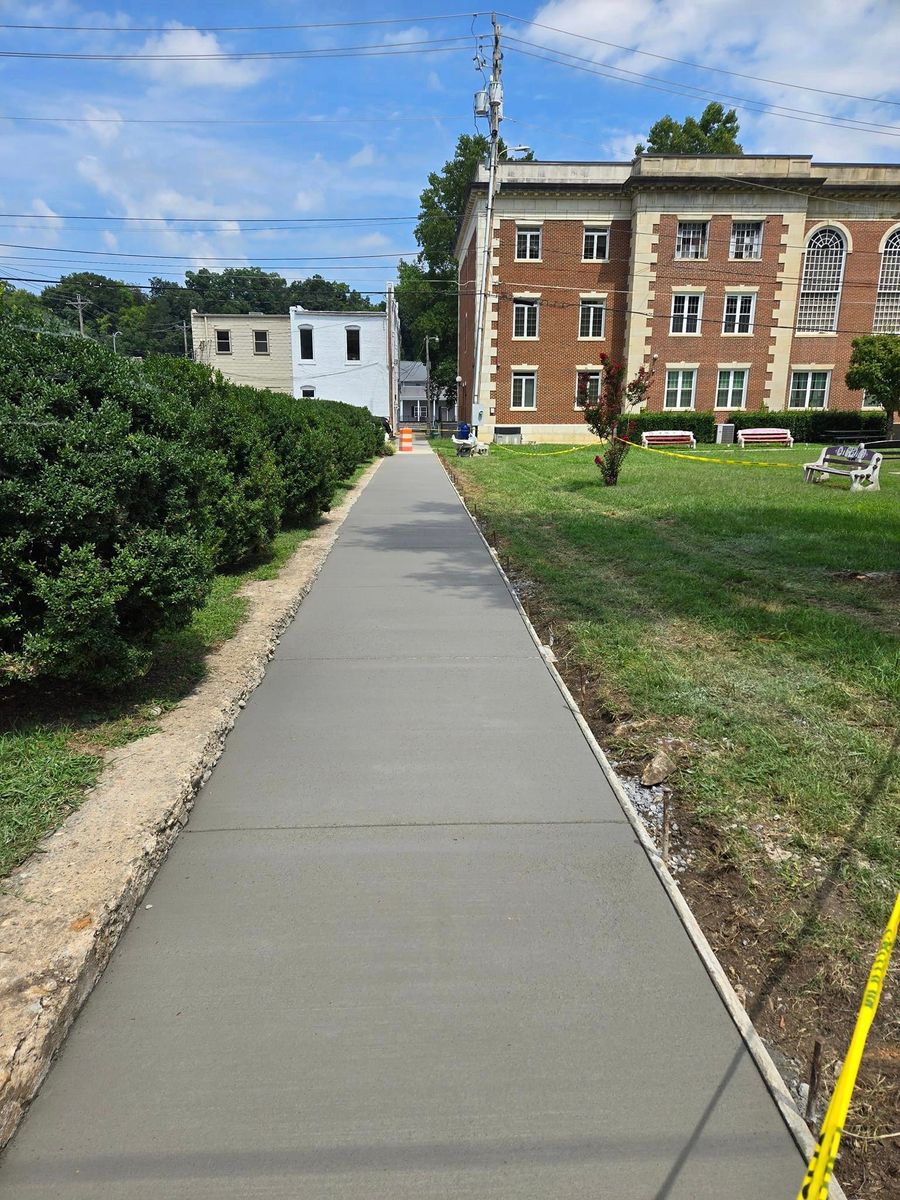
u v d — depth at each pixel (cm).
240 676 470
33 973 218
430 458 2714
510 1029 217
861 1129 193
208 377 788
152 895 275
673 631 579
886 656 500
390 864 293
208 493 677
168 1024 218
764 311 3259
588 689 481
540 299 3269
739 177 3092
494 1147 183
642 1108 194
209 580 444
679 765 374
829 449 1620
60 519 360
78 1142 184
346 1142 184
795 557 824
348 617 638
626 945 251
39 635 361
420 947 249
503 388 3338
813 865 296
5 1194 171
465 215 3772
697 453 2666
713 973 238
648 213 3144
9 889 256
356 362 4416
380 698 461
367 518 1201
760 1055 208
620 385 1506
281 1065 204
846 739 392
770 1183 176
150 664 431
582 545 915
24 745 358
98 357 413
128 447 392
